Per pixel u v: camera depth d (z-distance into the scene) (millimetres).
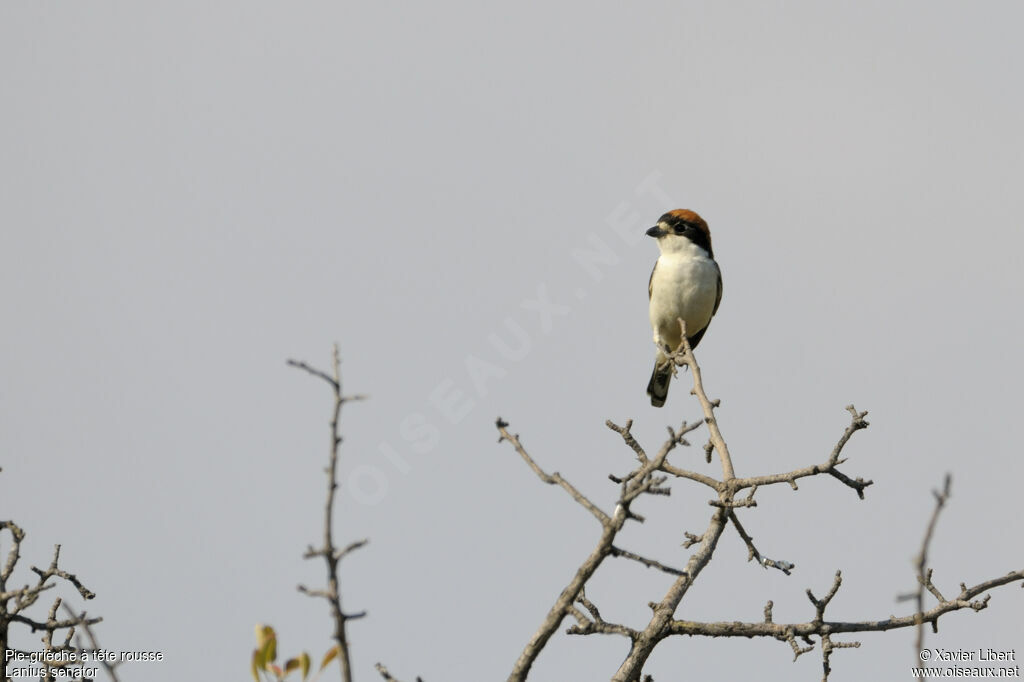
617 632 9539
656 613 9898
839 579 9977
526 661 8828
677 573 8523
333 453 6648
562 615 8773
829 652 9930
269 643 7508
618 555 8641
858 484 10531
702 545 10406
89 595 9703
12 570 9656
